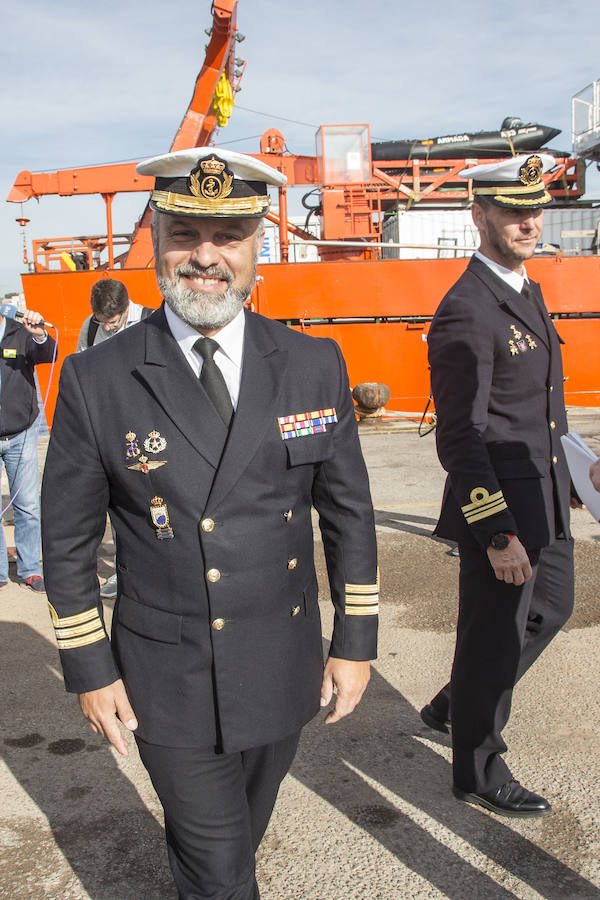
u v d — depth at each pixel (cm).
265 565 163
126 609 169
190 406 160
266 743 164
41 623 443
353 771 287
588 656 378
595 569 513
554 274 1223
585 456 206
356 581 176
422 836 248
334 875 230
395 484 796
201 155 153
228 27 992
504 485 247
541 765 285
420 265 1196
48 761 298
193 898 163
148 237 1191
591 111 1370
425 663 378
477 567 249
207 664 161
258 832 185
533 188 242
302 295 1191
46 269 1310
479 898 220
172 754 163
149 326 169
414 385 1234
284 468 165
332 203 1266
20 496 500
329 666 178
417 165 1449
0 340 479
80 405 164
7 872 235
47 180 1198
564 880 227
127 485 162
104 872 234
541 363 250
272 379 166
